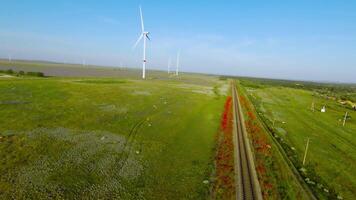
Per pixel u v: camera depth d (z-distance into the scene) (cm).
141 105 5403
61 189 1998
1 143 2638
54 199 1866
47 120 3622
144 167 2544
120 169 2439
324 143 3934
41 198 1856
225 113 5444
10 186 1941
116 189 2100
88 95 5900
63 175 2203
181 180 2344
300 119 5672
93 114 4231
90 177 2236
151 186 2202
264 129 4362
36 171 2206
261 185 2345
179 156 2897
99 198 1952
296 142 3859
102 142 3042
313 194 2278
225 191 2192
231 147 3297
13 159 2352
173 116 4697
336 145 3884
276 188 2317
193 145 3294
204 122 4512
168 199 2023
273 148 3394
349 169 2969
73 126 3512
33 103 4509
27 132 3050
